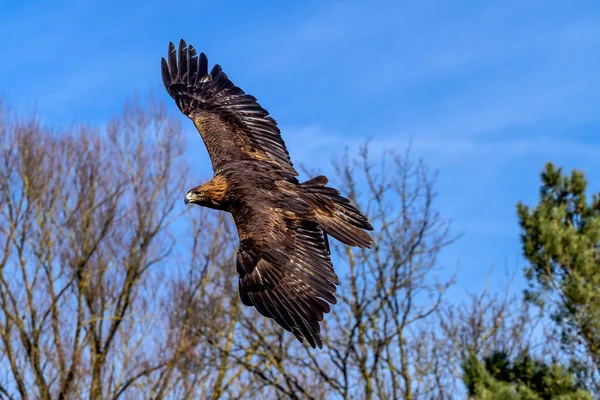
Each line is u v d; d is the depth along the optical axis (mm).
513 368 16219
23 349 23250
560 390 15375
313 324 7309
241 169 8461
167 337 22469
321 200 8234
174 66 9617
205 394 22094
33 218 23453
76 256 23500
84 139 24250
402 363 18422
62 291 22969
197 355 22172
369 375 18422
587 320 15930
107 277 23531
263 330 20422
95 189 23906
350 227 8133
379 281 18562
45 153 23812
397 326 18562
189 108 9336
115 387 22531
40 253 23406
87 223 23688
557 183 17188
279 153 8984
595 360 16312
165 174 24391
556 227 16391
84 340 23141
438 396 18391
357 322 18391
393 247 18625
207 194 8281
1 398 22797
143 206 23844
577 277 15922
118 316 23312
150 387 22703
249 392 21422
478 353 16969
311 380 19516
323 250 7766
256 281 7570
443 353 18422
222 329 21781
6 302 23484
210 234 23109
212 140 8984
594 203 17156
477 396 15188
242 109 9250
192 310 21734
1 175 23281
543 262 16438
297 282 7520
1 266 23094
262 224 7863
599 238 16547
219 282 21891
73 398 22688
